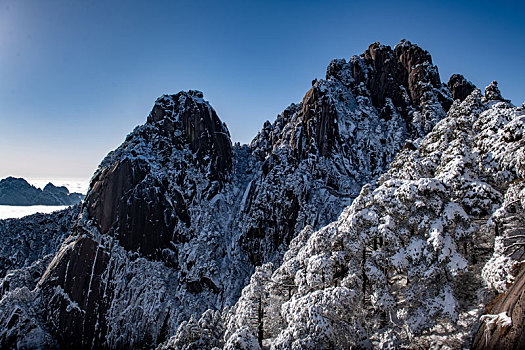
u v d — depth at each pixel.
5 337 72.06
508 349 17.22
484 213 27.09
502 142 28.44
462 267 22.89
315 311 24.69
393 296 27.30
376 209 28.53
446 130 47.56
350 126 102.19
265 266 45.59
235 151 124.44
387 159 96.62
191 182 99.06
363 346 24.34
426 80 109.06
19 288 79.94
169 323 74.81
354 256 29.23
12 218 126.25
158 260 86.56
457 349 21.41
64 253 85.69
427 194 25.94
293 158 98.06
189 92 117.62
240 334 29.73
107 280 81.56
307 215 85.94
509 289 20.53
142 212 89.62
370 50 119.81
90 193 93.56
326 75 121.56
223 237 91.25
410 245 25.28
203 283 81.62
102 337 75.06
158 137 106.00
